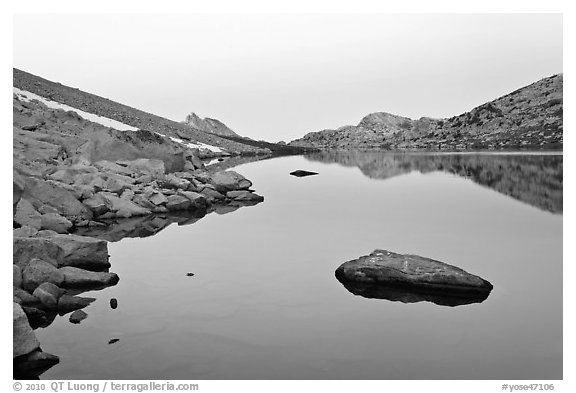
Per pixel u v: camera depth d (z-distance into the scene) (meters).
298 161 62.28
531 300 9.65
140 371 7.00
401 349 7.57
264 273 11.60
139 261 12.86
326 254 13.40
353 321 8.66
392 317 8.83
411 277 10.24
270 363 7.16
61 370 7.07
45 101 54.75
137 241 15.45
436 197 25.38
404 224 17.81
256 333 8.17
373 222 18.33
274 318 8.80
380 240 15.12
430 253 13.36
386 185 31.78
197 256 13.36
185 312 9.13
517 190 27.09
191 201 21.88
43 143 26.25
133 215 19.97
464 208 21.48
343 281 10.91
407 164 51.97
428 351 7.50
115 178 23.95
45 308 9.32
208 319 8.79
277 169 47.25
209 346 7.73
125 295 10.13
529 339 7.88
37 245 11.04
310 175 40.47
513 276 11.20
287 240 15.31
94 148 28.91
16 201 14.05
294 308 9.30
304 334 8.12
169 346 7.74
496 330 8.22
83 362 7.28
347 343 7.78
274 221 18.84
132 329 8.40
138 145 31.50
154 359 7.33
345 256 13.15
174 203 21.39
